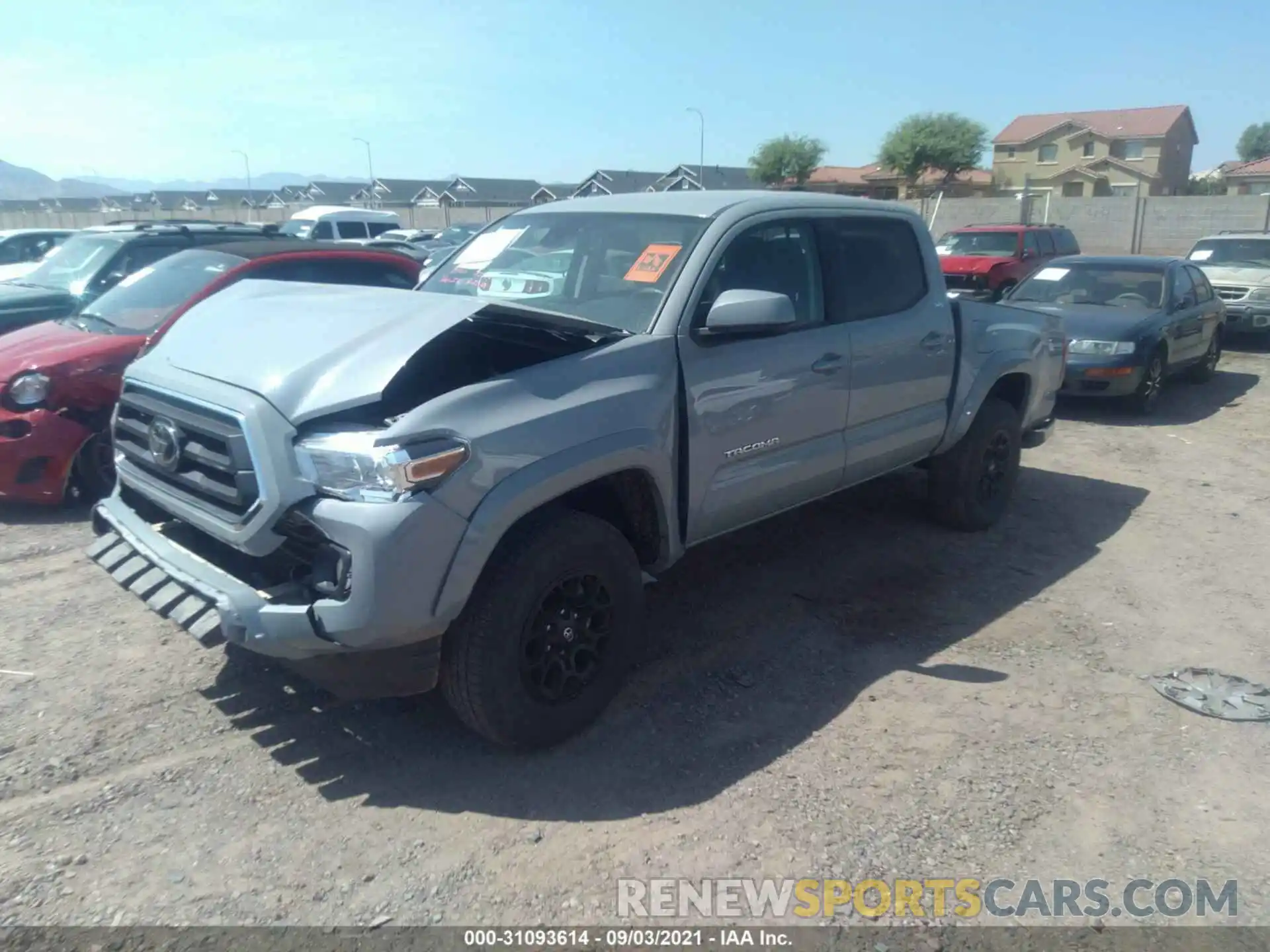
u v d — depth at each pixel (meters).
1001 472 6.20
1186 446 8.68
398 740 3.64
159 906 2.77
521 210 5.15
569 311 4.21
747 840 3.12
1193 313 10.92
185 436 3.46
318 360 3.27
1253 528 6.36
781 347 4.31
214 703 3.86
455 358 3.43
